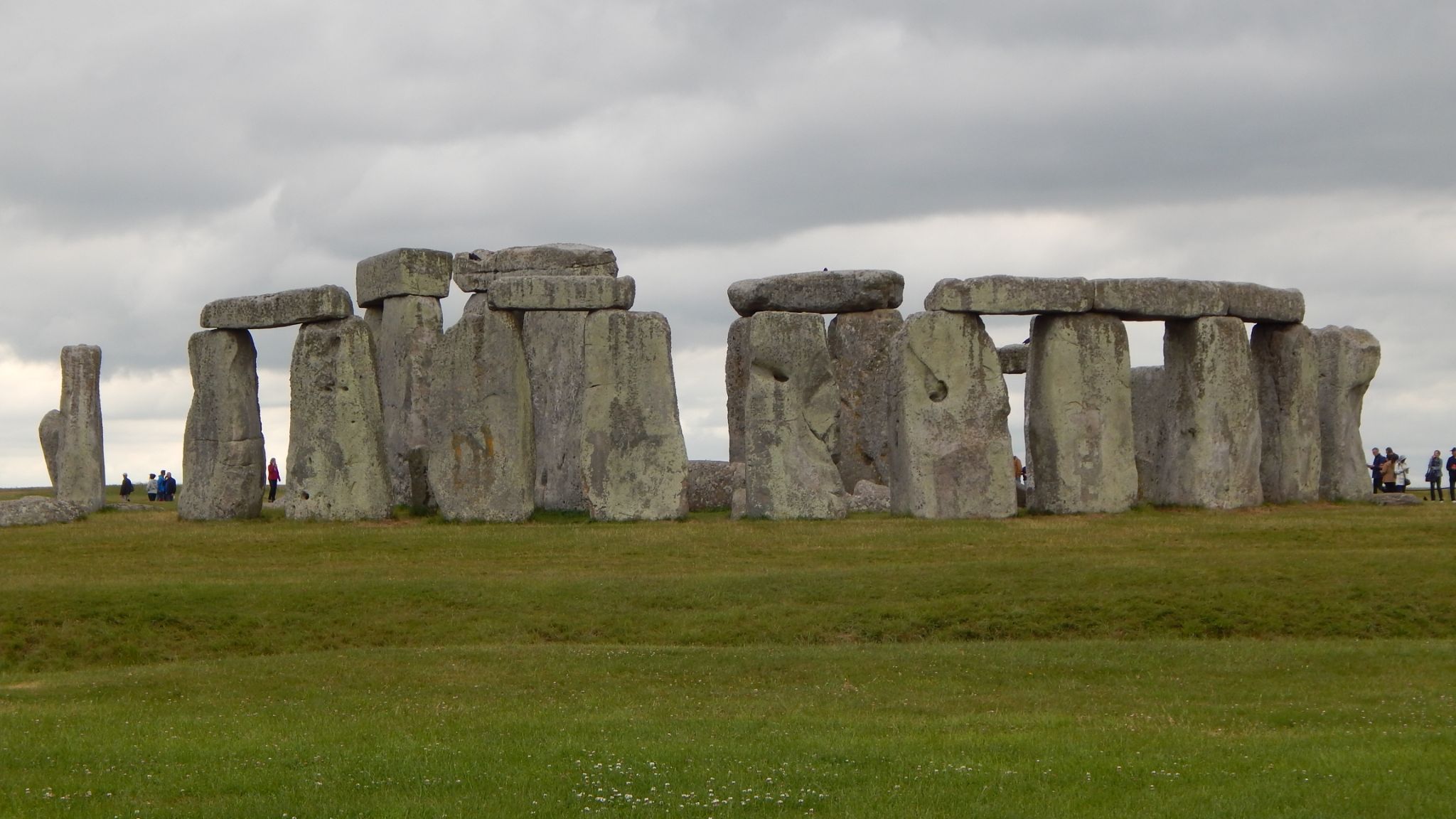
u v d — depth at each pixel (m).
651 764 17.95
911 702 21.69
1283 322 40.91
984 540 32.69
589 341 37.19
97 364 44.66
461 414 37.78
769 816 16.06
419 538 34.03
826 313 45.69
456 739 19.39
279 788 17.09
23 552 33.19
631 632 26.81
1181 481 39.31
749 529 34.59
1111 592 27.83
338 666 23.95
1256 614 26.98
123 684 22.95
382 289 44.56
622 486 36.94
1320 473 41.84
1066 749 18.61
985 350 37.34
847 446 44.81
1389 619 26.75
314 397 38.69
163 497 53.88
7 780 17.44
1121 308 38.09
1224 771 17.58
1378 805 16.25
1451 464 43.25
